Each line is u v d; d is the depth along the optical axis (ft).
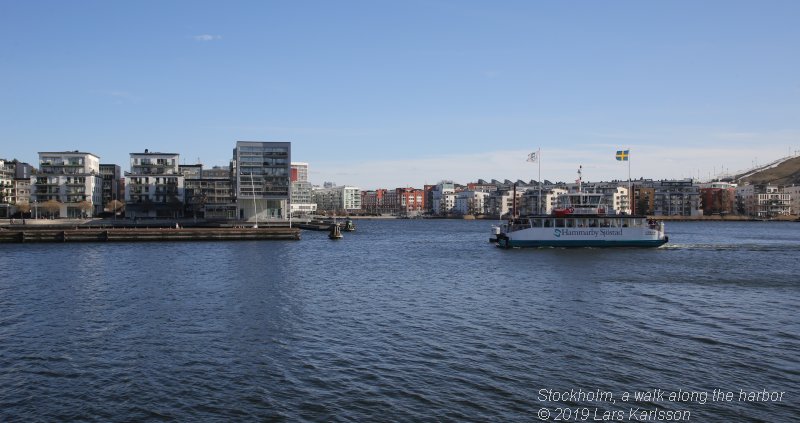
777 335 125.49
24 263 265.54
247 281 208.74
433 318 142.92
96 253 321.11
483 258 299.79
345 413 83.05
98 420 81.25
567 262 272.10
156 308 155.53
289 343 119.44
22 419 81.56
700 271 237.25
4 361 107.45
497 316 144.87
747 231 645.51
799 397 89.45
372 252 349.61
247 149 618.44
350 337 124.26
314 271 243.40
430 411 83.76
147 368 103.19
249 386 93.86
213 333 127.95
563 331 128.67
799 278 215.92
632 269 243.19
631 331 128.67
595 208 342.23
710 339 121.70
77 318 143.02
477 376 98.27
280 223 613.52
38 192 638.12
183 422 80.33
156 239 425.69
